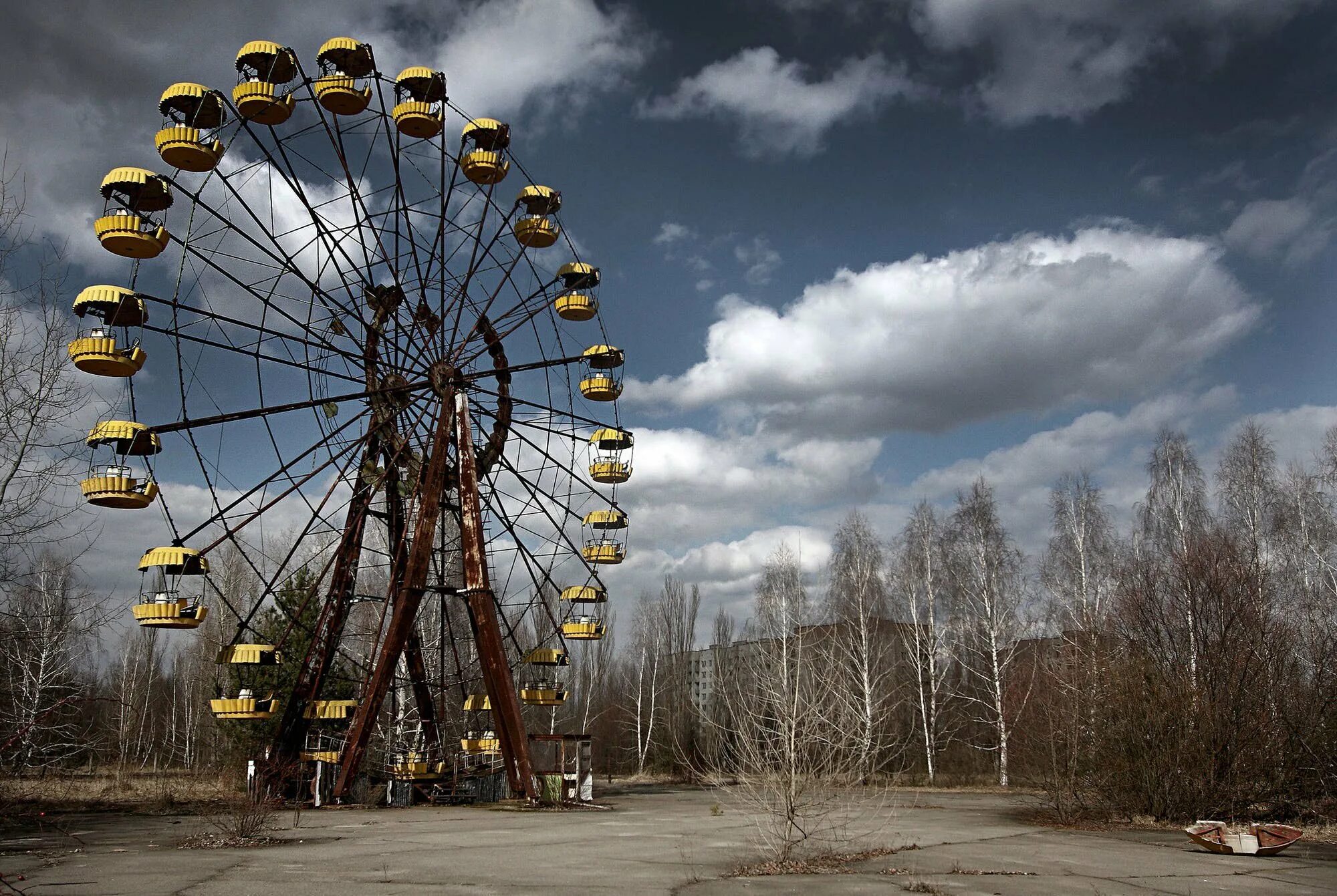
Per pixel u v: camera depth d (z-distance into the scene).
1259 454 51.28
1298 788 26.61
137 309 28.12
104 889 13.16
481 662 32.22
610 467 39.66
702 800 37.22
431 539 32.69
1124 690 27.47
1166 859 18.16
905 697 57.72
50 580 30.84
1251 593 28.81
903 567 59.25
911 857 17.69
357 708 32.31
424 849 18.83
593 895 12.69
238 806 21.20
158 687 64.62
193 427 30.12
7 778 26.75
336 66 32.34
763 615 59.66
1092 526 54.91
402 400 35.47
